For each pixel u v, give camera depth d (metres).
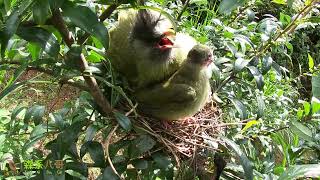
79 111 1.79
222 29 2.47
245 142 2.10
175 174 1.89
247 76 2.13
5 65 1.45
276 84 3.00
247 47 2.29
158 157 1.64
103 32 1.11
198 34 2.59
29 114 1.57
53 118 1.67
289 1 1.26
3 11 1.16
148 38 1.87
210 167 1.89
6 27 1.09
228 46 2.07
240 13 2.53
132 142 1.59
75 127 1.51
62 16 1.25
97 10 1.79
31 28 1.18
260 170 2.25
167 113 1.81
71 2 1.12
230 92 2.12
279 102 2.81
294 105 4.06
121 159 1.60
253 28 2.45
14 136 2.11
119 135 1.72
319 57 5.26
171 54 1.95
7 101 3.11
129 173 1.76
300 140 2.17
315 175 1.36
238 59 1.90
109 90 1.66
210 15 3.33
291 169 1.39
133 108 1.54
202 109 1.99
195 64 1.87
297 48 5.20
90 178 2.67
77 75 1.36
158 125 1.80
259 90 1.96
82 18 1.11
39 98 2.91
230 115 2.18
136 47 1.87
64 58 1.34
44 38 1.19
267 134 2.23
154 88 1.84
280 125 2.41
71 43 1.30
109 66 1.62
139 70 1.89
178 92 1.81
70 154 1.52
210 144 1.75
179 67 1.97
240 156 1.67
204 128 1.86
